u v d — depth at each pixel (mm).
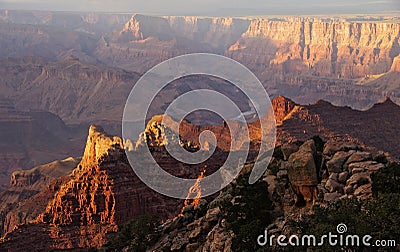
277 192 60375
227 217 57500
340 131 167750
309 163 57094
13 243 109000
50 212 118125
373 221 45406
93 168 120125
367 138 171500
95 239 109938
